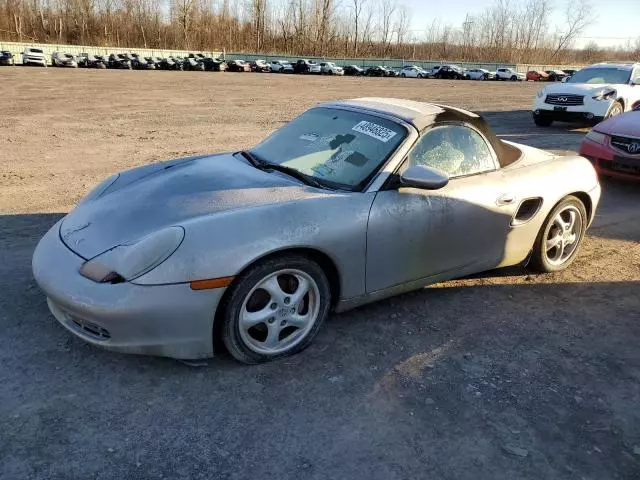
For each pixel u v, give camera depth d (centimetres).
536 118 1330
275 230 280
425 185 311
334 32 8331
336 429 252
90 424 246
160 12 8088
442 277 366
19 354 293
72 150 884
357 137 358
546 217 416
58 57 4456
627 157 707
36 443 233
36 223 504
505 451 245
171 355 272
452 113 377
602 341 344
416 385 288
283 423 254
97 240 289
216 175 343
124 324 259
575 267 461
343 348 318
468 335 341
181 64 4944
